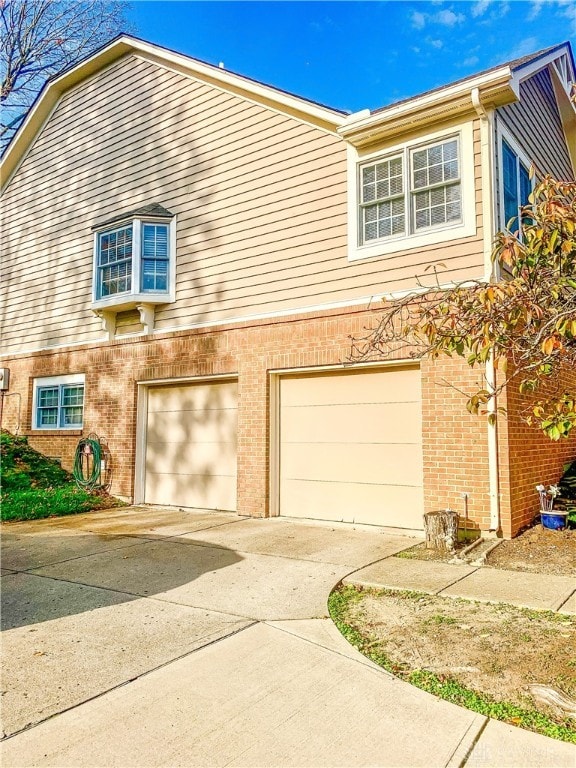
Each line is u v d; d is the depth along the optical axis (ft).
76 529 25.18
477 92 21.97
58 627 13.53
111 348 34.71
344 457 25.82
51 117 41.32
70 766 8.11
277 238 28.22
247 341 28.60
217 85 31.35
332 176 26.73
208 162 31.48
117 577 17.67
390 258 24.58
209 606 14.89
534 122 29.68
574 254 11.49
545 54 26.89
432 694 10.09
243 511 27.89
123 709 9.67
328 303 26.21
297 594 15.76
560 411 10.85
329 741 8.68
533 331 11.49
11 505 29.04
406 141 24.61
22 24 61.36
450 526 20.10
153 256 32.63
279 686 10.45
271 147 28.86
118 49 36.40
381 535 22.98
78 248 38.14
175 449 32.07
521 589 15.51
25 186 42.83
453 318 11.98
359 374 25.67
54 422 38.70
